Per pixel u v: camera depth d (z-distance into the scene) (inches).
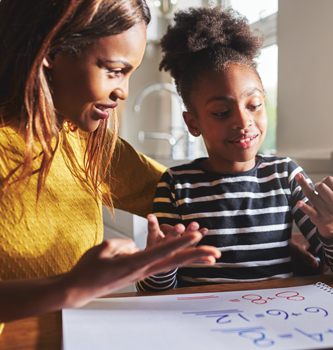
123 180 32.4
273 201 29.5
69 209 25.6
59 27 18.0
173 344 14.6
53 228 24.5
